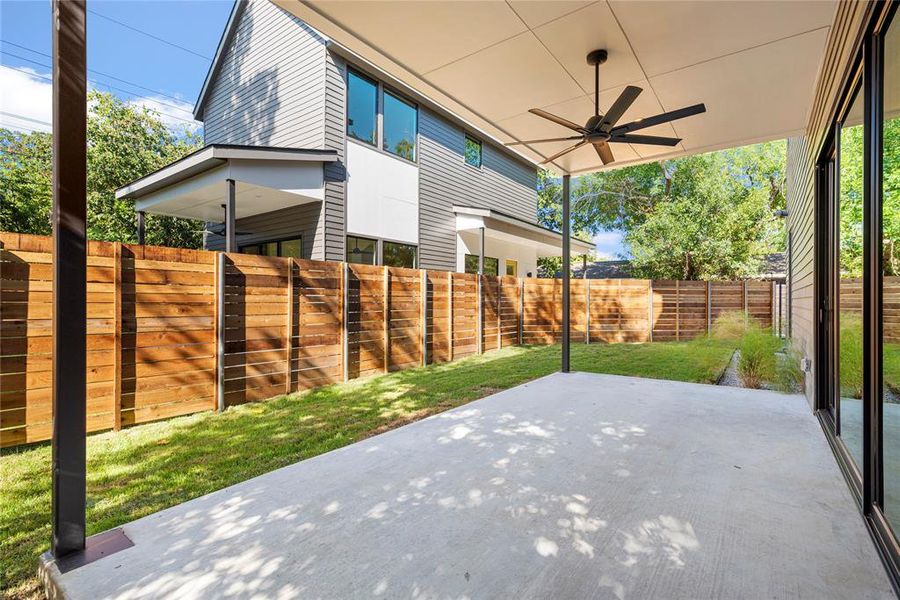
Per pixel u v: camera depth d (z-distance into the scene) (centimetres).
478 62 368
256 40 936
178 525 227
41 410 373
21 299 364
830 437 341
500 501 248
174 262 454
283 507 244
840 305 327
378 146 906
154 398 439
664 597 169
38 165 1288
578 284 1155
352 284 642
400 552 200
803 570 185
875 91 219
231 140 1002
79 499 204
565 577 181
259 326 525
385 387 595
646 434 364
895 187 210
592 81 398
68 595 175
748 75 379
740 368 639
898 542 186
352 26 318
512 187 1349
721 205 1477
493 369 734
